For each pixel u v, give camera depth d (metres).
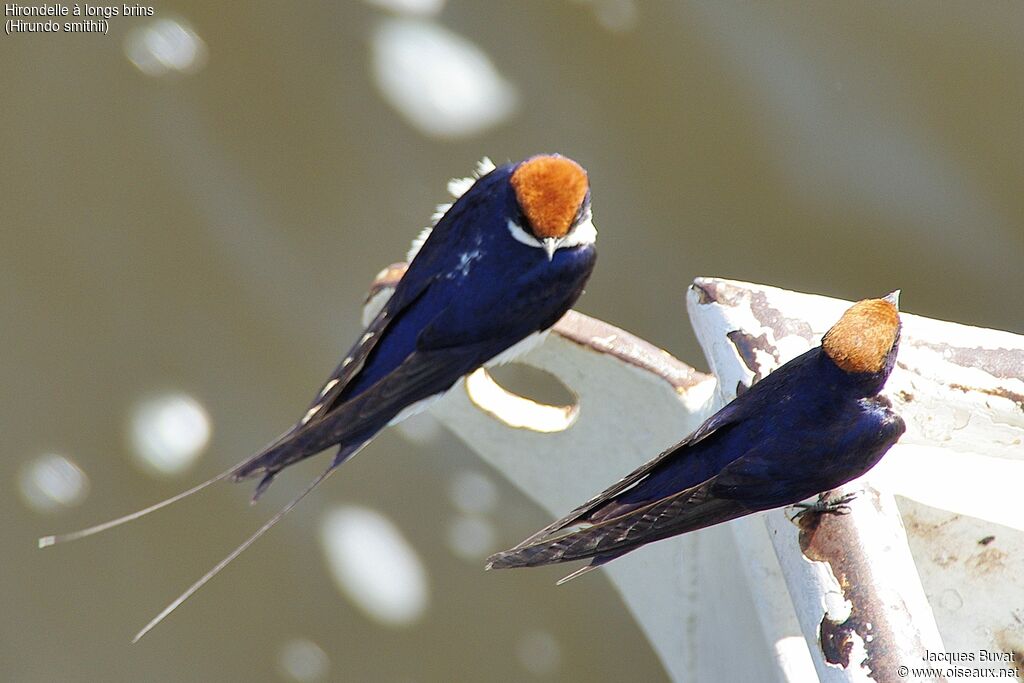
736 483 4.49
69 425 12.12
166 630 11.55
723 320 4.88
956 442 4.95
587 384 6.00
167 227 12.69
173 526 11.84
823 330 4.81
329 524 11.78
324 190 12.73
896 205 12.41
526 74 12.95
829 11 12.81
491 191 5.51
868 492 4.44
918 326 4.90
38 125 12.88
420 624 11.52
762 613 4.93
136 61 13.01
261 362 12.33
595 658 11.30
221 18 13.13
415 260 5.62
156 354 12.34
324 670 11.40
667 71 12.85
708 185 12.61
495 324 5.48
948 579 4.91
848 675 4.04
